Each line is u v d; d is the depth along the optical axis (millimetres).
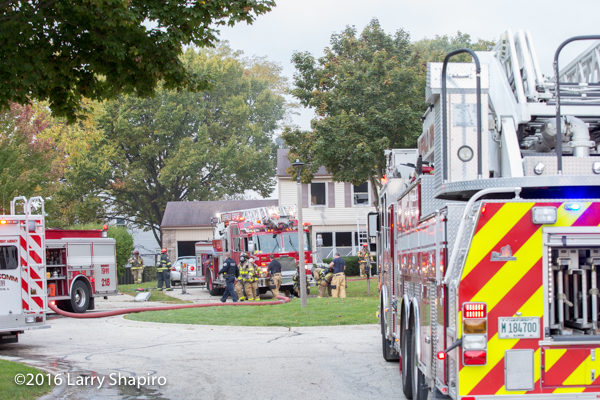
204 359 11430
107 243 22203
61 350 12938
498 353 5570
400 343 8469
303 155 28594
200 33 9969
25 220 13641
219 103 57000
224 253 27922
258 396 8531
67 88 10523
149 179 54312
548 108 7238
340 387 8961
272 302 21094
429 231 6473
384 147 25875
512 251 5621
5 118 22797
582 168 6492
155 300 26203
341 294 22844
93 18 9180
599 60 8578
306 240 25578
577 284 5828
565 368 5578
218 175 53812
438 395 6156
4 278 13367
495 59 7398
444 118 6641
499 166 7133
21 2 9281
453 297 5645
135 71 10312
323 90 28188
